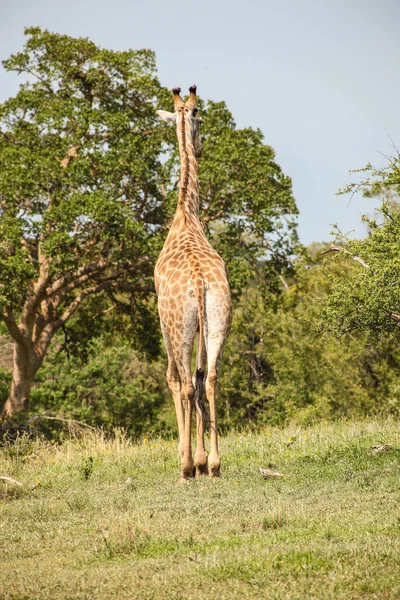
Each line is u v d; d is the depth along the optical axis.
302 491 25.48
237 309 102.31
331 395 82.06
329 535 18.89
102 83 81.62
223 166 77.25
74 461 39.69
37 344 82.06
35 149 78.62
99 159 75.06
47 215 71.44
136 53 83.06
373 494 24.17
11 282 70.44
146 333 93.06
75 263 74.62
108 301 99.56
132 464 35.97
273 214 76.44
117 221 72.44
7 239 71.06
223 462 34.28
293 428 49.19
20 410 69.25
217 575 16.58
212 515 22.67
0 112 81.19
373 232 35.09
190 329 28.55
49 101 80.88
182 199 33.50
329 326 37.03
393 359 79.62
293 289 101.50
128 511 23.88
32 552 20.39
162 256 31.55
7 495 30.72
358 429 42.47
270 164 81.50
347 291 35.56
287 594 15.09
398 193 34.75
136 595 15.70
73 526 23.42
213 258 29.89
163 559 18.22
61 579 17.12
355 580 15.65
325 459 32.25
